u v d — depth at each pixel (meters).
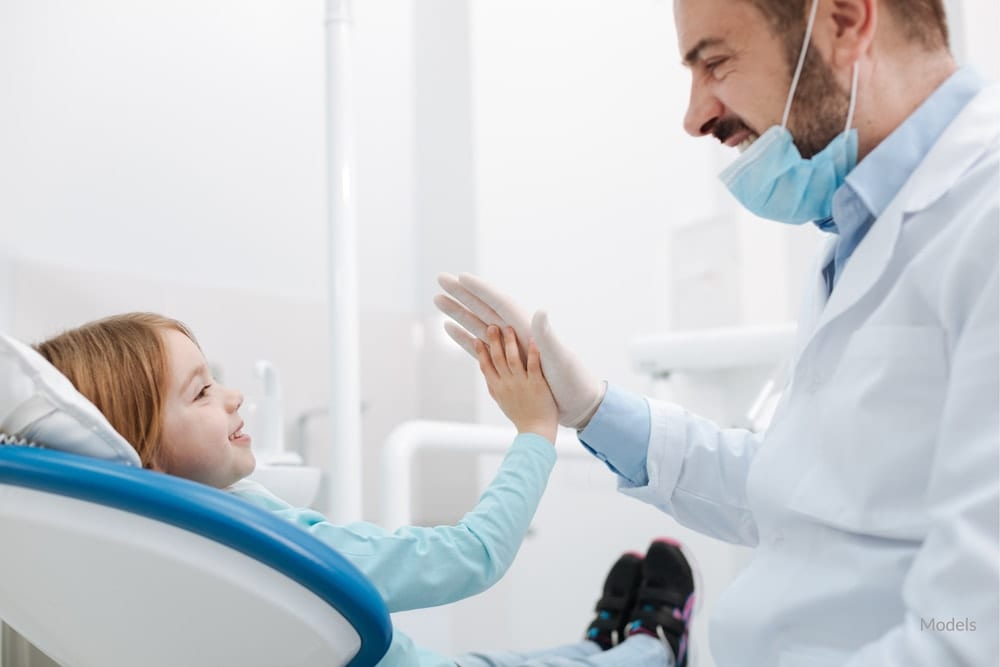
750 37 0.96
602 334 3.02
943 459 0.76
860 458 0.88
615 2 3.17
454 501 2.88
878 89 0.95
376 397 2.84
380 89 2.97
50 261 2.13
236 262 2.52
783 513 0.94
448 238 2.94
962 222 0.86
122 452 0.86
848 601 0.87
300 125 2.72
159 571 0.79
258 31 2.64
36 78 2.15
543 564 2.83
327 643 0.84
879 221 0.95
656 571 1.66
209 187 2.48
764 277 2.34
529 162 2.98
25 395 0.85
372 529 1.08
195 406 1.06
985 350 0.76
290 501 1.54
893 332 0.88
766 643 0.93
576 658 1.40
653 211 3.03
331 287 1.55
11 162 2.09
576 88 3.13
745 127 1.01
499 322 1.20
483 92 2.91
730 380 2.29
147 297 2.30
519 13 3.03
